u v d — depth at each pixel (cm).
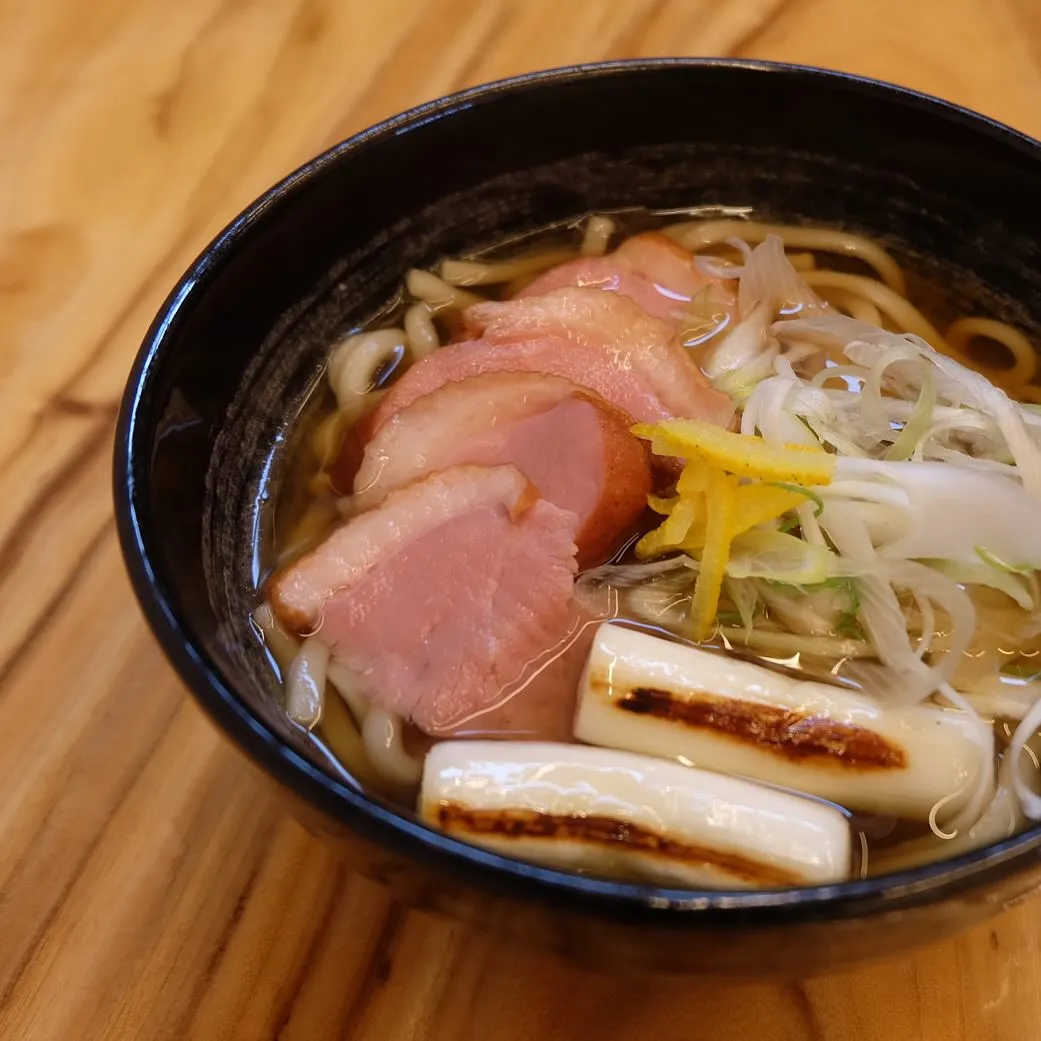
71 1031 18
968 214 23
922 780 18
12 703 21
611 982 18
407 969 18
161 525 17
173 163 27
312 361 23
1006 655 19
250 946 19
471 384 21
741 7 29
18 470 23
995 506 19
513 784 17
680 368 22
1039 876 15
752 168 24
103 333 25
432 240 24
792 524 19
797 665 19
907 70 28
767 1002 18
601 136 23
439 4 30
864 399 21
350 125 28
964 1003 18
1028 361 23
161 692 21
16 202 26
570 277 24
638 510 20
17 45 29
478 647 19
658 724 18
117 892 19
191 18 29
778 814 17
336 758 19
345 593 20
